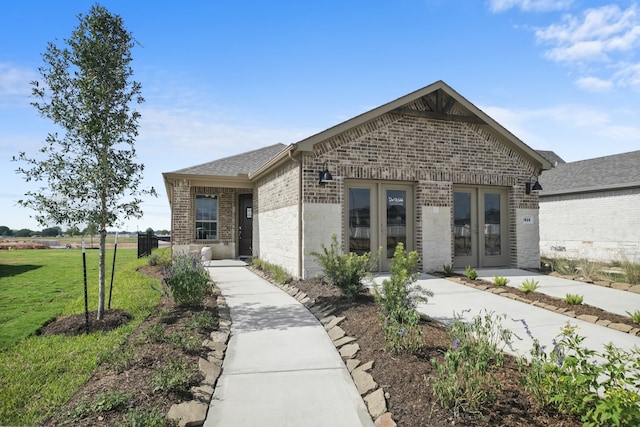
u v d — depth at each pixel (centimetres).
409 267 613
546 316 655
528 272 1091
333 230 970
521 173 1184
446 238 1084
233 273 1180
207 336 536
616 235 1545
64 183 628
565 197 1759
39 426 323
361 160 1005
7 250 2670
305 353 494
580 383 305
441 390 335
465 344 378
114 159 661
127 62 671
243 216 1667
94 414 332
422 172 1064
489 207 1180
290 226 1038
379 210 1044
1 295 863
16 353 484
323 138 949
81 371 427
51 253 2295
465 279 950
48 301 799
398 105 1019
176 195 1430
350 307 646
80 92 627
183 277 683
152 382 384
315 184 959
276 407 368
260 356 485
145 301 748
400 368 406
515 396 347
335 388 404
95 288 933
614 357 336
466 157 1118
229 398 385
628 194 1509
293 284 913
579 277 986
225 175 1452
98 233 659
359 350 476
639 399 276
